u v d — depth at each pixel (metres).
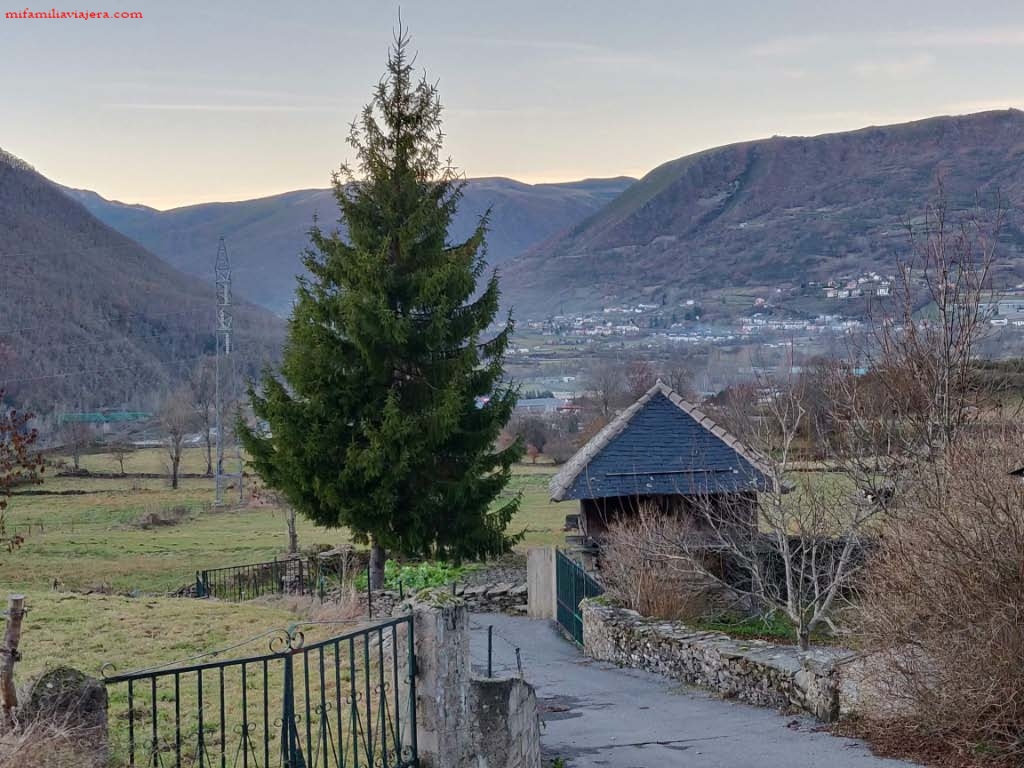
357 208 28.38
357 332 26.81
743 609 22.81
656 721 14.63
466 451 28.59
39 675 7.94
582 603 22.20
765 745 12.88
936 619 11.96
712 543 23.14
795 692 14.98
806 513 19.91
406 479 27.59
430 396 27.92
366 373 27.66
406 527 27.67
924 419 17.92
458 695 8.75
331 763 9.57
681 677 17.91
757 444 19.48
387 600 22.42
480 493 28.52
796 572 20.94
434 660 8.55
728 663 16.58
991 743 11.52
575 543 28.52
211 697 12.84
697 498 25.66
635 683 17.77
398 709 8.53
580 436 75.50
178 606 20.53
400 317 27.06
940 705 12.02
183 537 47.09
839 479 20.30
